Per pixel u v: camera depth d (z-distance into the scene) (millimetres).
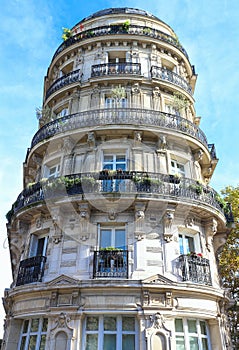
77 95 18172
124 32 20000
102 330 11250
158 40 20266
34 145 17344
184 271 12469
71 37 21594
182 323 11953
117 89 16422
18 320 13062
